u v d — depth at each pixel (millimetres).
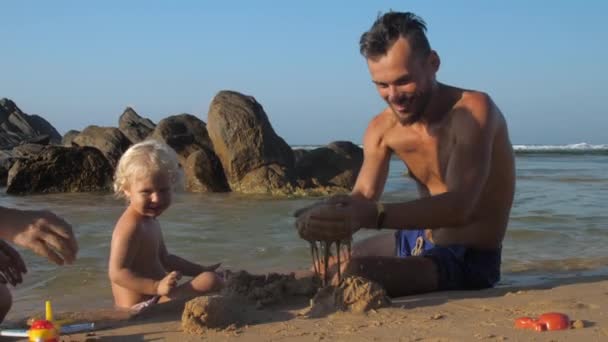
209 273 2801
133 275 2842
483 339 2111
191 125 10469
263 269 3457
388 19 2652
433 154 2791
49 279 3316
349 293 2422
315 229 2520
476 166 2635
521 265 3508
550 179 10102
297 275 2838
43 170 9641
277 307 2518
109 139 10461
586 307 2398
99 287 3199
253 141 9203
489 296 2609
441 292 2742
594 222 4816
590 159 21125
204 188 9055
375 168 2965
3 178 11930
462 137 2678
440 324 2250
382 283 2688
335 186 9344
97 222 5133
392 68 2650
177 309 2570
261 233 4418
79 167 9859
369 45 2668
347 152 9828
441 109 2754
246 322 2320
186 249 3918
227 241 4141
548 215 5223
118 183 2975
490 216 2807
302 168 9617
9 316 2756
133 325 2383
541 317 2211
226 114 9266
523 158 22484
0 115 27125
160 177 2938
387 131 2914
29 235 2119
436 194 2789
